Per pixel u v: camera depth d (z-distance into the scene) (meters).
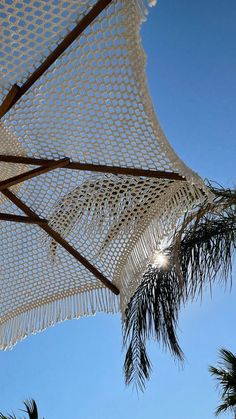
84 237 2.83
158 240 2.59
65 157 2.53
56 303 3.08
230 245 5.67
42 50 2.24
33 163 2.54
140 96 2.20
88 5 2.12
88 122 2.38
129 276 2.78
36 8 2.15
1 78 2.32
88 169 2.51
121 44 2.14
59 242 2.83
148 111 2.11
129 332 6.24
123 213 2.68
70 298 3.06
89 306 2.99
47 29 2.19
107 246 2.80
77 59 2.25
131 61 2.14
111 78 2.23
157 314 6.09
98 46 2.19
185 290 5.75
